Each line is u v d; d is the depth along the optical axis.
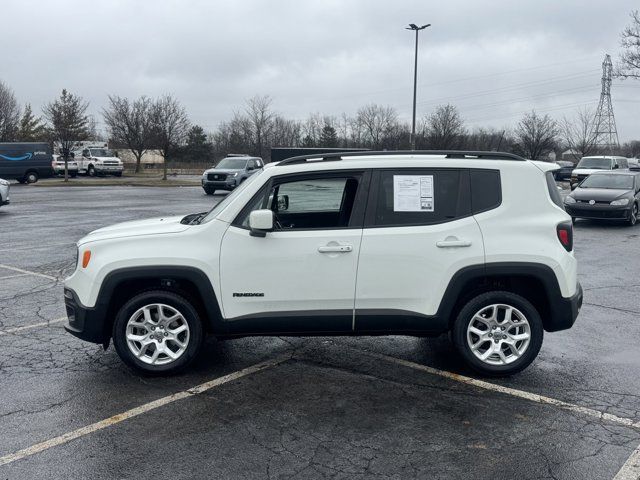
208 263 4.85
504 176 5.00
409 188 4.95
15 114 59.28
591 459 3.72
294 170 5.00
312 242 4.86
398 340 6.10
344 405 4.51
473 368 5.05
